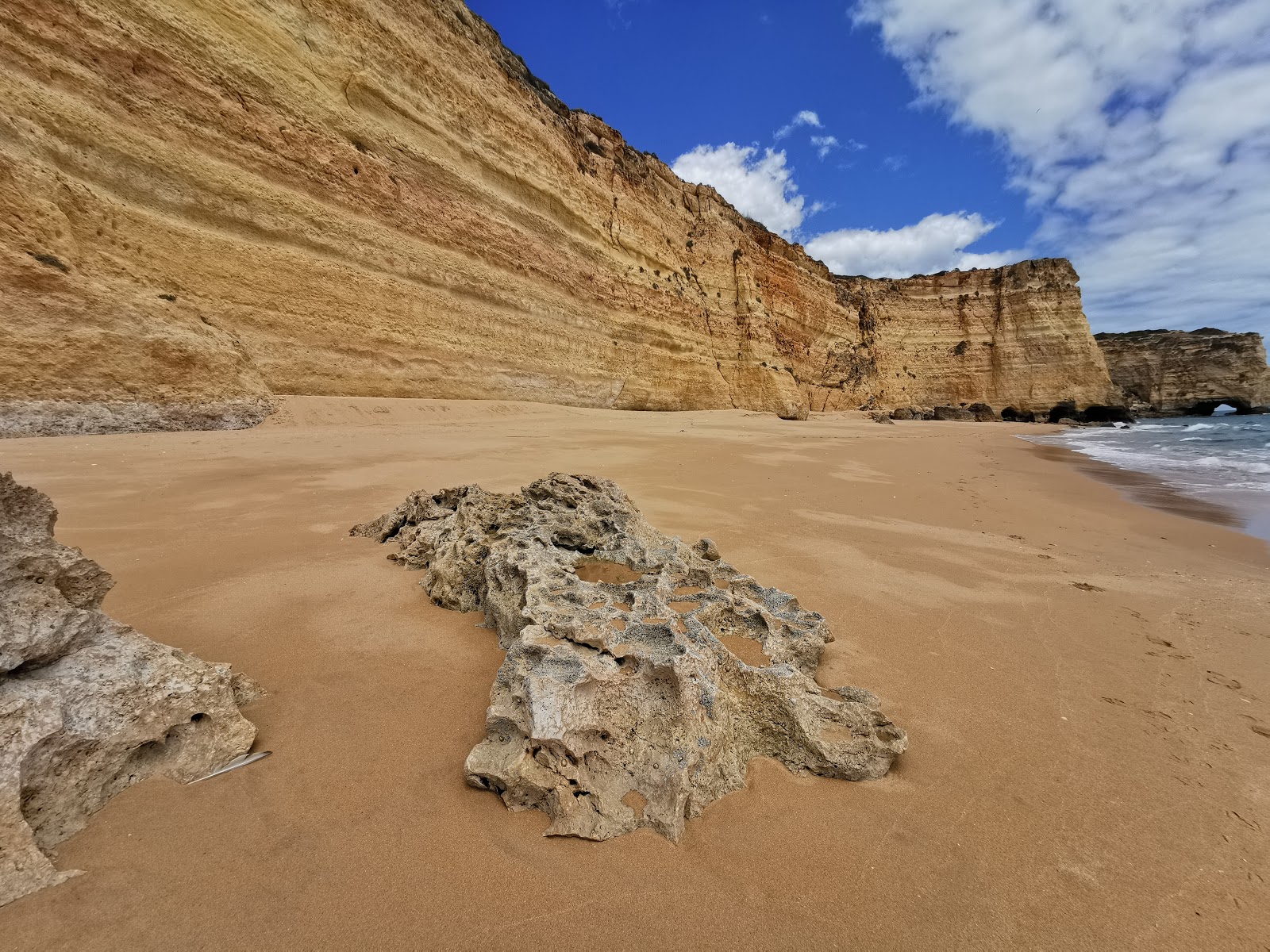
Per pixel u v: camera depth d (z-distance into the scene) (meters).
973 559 5.66
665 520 6.61
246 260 15.49
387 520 5.40
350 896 1.71
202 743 2.24
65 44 12.83
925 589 4.71
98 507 5.97
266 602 3.73
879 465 13.52
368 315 18.42
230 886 1.71
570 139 30.02
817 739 2.51
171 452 9.73
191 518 5.75
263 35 16.59
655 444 15.52
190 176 14.71
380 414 17.08
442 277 21.38
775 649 3.17
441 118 22.28
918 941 1.69
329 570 4.40
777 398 39.69
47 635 2.07
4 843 1.66
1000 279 57.41
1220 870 1.99
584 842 2.01
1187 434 30.83
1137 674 3.38
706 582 3.85
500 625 3.35
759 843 2.03
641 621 2.90
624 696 2.46
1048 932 1.74
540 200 27.00
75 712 2.01
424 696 2.78
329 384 17.17
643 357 32.84
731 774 2.36
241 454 10.02
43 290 11.28
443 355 20.94
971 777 2.44
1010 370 55.69
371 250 18.92
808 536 6.24
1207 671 3.45
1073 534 6.97
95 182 13.12
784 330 47.12
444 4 23.08
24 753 1.82
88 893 1.65
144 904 1.63
